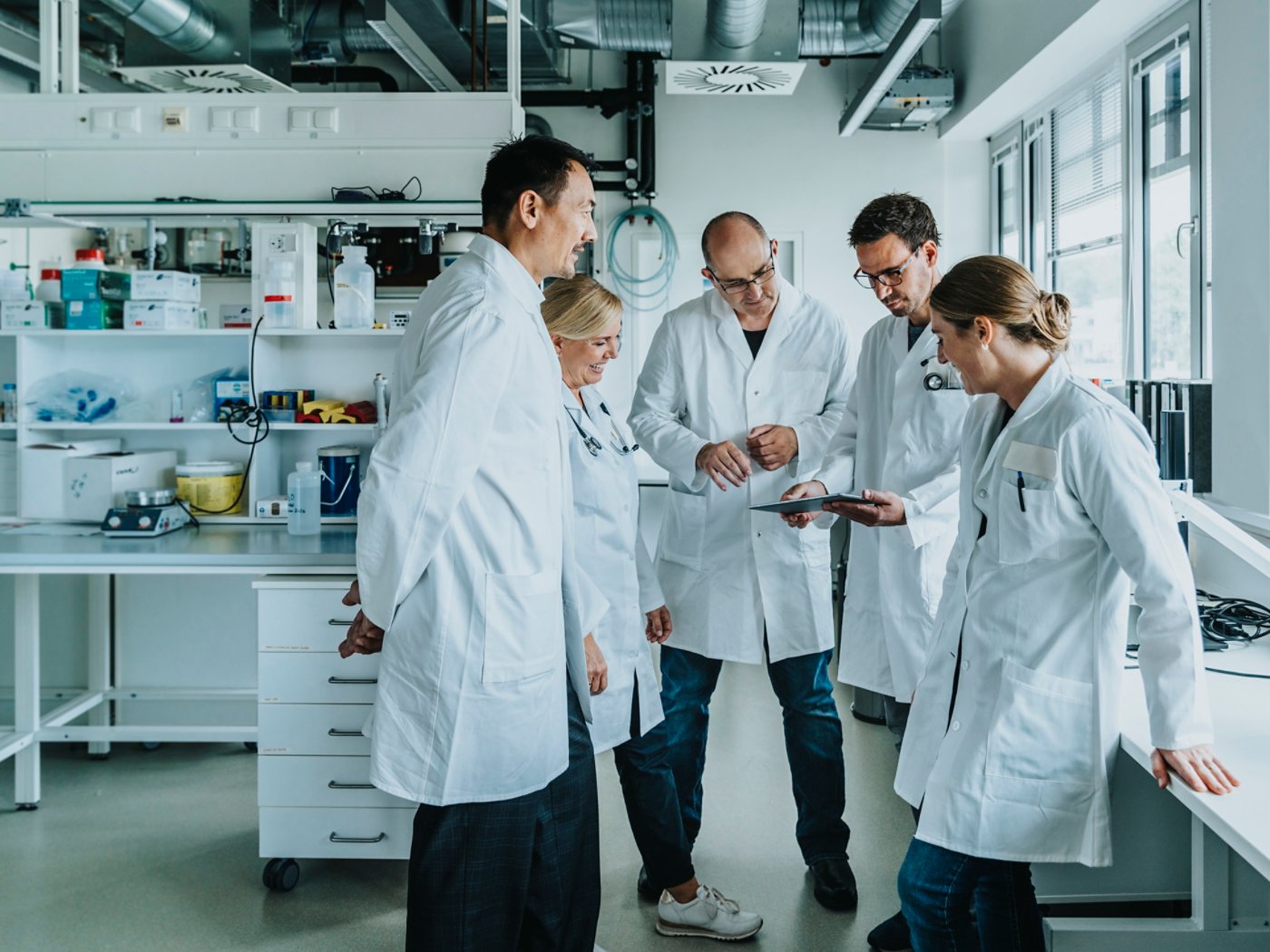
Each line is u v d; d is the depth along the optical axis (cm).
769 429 254
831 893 256
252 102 344
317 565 272
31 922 250
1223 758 151
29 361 343
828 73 641
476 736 170
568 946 192
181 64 427
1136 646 214
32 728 320
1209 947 188
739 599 260
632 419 274
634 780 236
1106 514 146
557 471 179
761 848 295
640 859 288
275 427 335
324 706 261
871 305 647
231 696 371
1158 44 421
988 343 153
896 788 177
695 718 266
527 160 178
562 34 476
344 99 342
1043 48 466
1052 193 551
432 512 163
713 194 648
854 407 256
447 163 342
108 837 299
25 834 301
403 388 180
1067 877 205
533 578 173
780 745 384
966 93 582
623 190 643
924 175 643
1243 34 289
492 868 174
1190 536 289
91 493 332
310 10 572
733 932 241
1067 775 154
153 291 334
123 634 376
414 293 505
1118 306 475
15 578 319
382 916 254
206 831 304
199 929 247
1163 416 264
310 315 339
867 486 249
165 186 349
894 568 232
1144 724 162
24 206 343
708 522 262
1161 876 204
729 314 266
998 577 158
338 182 345
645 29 475
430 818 174
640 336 653
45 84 352
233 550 280
